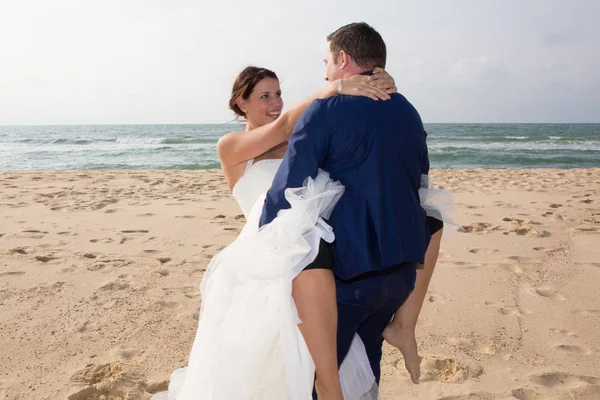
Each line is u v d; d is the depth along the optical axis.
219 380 2.07
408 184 2.09
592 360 3.54
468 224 7.55
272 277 1.95
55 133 73.69
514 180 14.34
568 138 47.31
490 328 4.04
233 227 7.52
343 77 2.17
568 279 5.19
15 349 3.64
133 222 7.88
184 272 5.35
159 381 3.21
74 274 5.25
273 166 2.56
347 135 1.98
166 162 25.23
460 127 91.12
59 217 8.28
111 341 3.79
